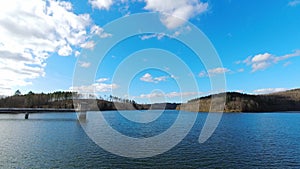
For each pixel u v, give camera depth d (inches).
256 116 5310.0
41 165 1376.7
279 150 1854.1
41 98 6378.0
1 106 6038.4
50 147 1839.3
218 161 1517.0
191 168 1364.4
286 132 2930.6
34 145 1909.4
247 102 6348.4
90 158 1533.0
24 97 6343.5
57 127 3061.0
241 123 3946.9
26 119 4210.1
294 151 1818.4
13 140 2128.4
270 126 3553.2
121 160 1492.4
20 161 1449.3
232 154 1695.4
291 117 5216.5
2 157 1535.4
